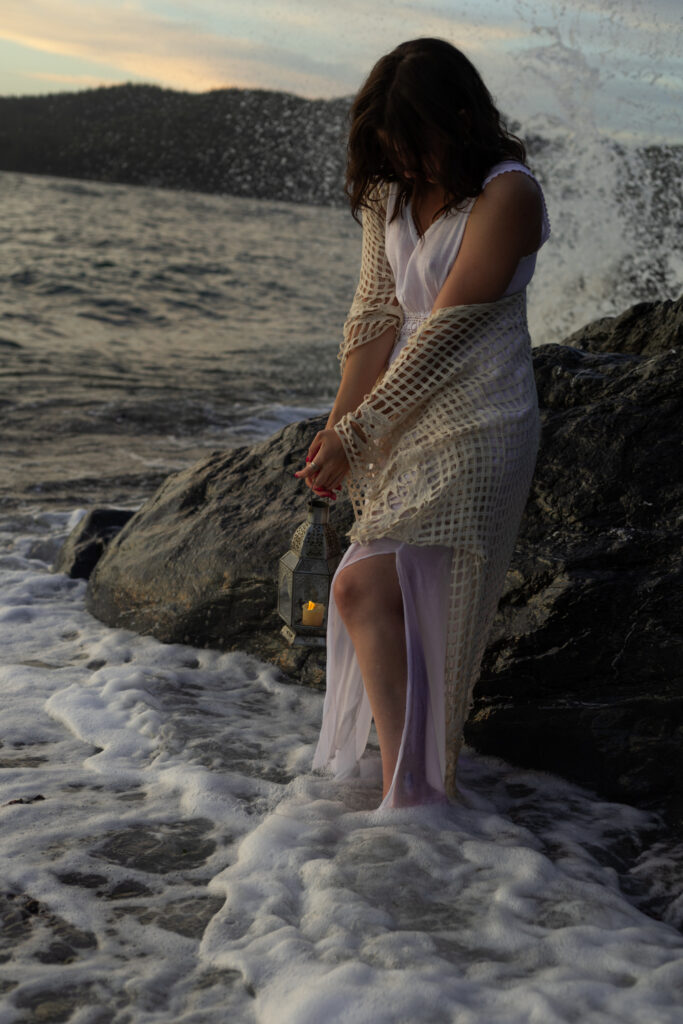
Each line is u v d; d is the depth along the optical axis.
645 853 2.24
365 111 2.17
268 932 1.77
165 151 93.50
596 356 3.63
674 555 2.79
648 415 3.16
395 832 2.12
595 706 2.59
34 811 2.27
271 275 27.25
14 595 4.14
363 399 2.43
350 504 3.42
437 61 2.07
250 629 3.40
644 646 2.62
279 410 9.33
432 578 2.20
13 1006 1.57
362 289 2.45
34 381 10.41
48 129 133.12
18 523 5.36
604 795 2.54
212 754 2.63
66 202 58.88
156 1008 1.58
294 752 2.65
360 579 2.22
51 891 1.93
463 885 1.94
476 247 2.10
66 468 6.78
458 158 2.08
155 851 2.11
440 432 2.15
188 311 19.12
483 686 2.74
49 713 2.92
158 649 3.48
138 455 7.32
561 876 2.00
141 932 1.80
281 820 2.18
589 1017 1.50
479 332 2.17
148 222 46.62
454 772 2.32
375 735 2.86
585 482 3.05
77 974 1.66
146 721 2.84
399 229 2.27
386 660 2.20
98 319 17.09
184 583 3.56
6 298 18.73
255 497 3.72
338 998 1.54
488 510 2.15
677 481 3.00
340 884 1.92
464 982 1.61
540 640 2.69
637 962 1.68
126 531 4.03
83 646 3.58
